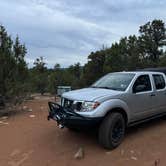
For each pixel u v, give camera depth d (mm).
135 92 6953
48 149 6418
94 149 6352
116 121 6238
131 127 8000
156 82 7797
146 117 7398
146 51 41250
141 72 7539
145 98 7191
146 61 26656
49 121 9008
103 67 21562
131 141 6805
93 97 6184
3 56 10469
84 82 22109
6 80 10383
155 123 8461
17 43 11859
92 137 7199
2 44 10953
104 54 22812
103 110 6023
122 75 7527
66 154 6109
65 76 21906
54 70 26219
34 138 7188
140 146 6473
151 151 6164
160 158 5770
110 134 6141
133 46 26578
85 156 5973
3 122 8945
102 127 6164
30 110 11055
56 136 7332
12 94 10594
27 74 12320
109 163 5602
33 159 5875
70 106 6395
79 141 6910
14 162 5730
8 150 6375
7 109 10586
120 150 6246
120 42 25469
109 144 6164
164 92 7914
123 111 6602
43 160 5820
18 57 11867
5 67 10453
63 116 6301
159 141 6785
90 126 6004
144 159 5754
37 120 9188
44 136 7344
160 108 7797
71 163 5645
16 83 10953
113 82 7336
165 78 8164
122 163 5586
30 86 12844
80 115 6035
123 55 23109
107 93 6449
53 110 6742
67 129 7949
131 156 5910
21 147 6555
